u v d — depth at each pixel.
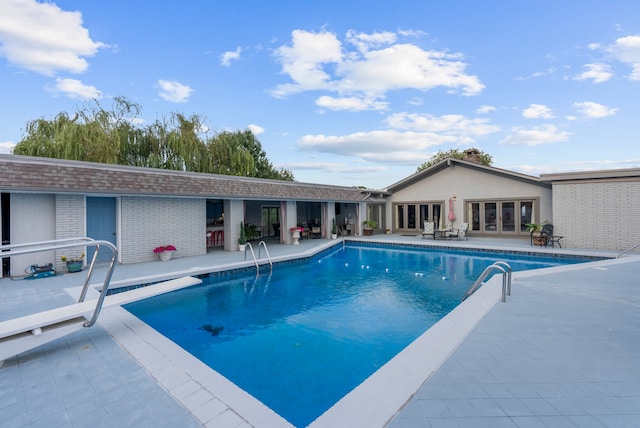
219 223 20.58
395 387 3.75
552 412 3.30
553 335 5.31
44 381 4.10
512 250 16.19
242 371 5.60
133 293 6.23
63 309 5.34
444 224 23.38
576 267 11.28
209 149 25.97
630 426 3.08
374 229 26.64
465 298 7.87
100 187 11.55
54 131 19.78
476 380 3.91
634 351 4.71
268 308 8.88
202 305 9.15
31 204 10.80
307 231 22.78
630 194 15.16
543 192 19.61
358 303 9.27
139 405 3.58
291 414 4.45
